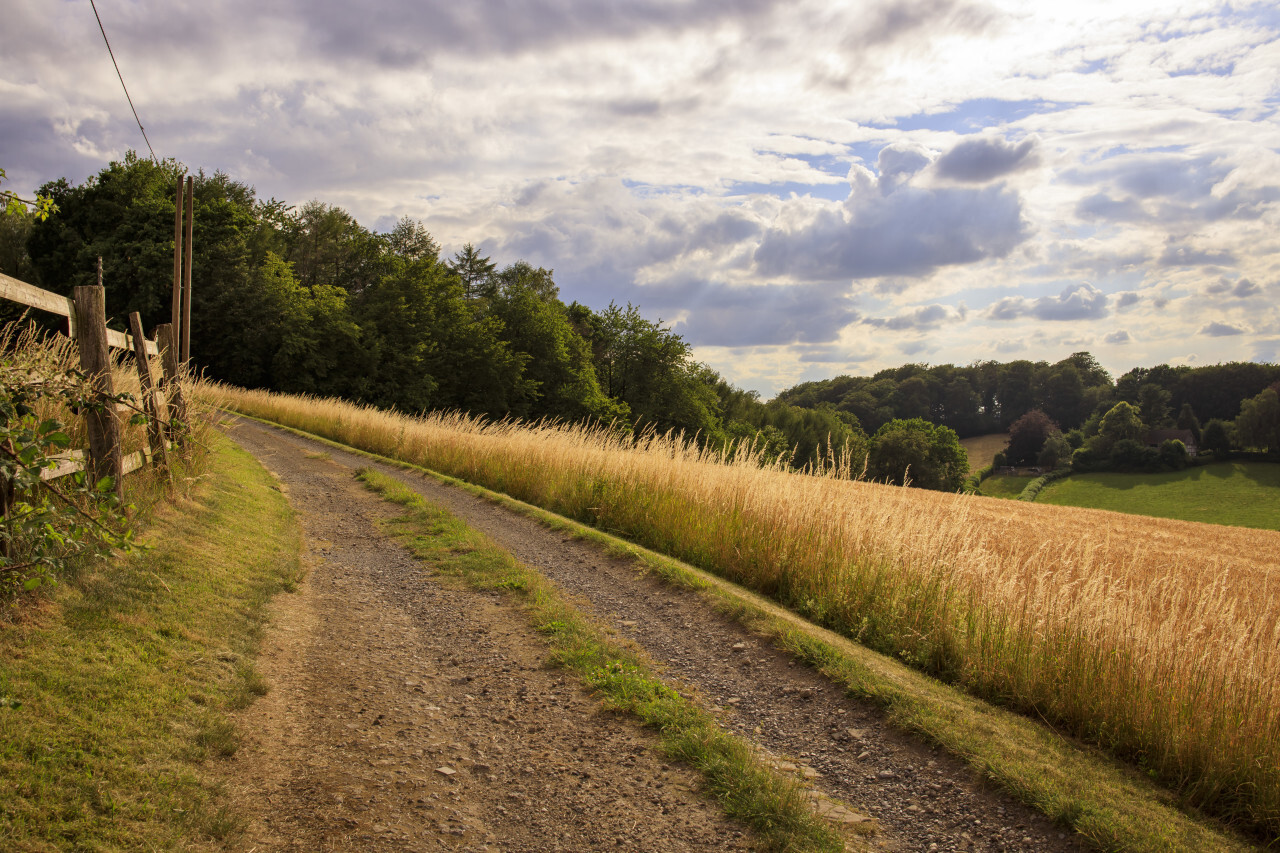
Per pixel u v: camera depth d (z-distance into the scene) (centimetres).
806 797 367
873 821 354
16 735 276
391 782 343
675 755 396
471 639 566
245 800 306
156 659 381
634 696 468
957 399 11169
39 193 430
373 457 1703
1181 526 2720
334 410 2206
